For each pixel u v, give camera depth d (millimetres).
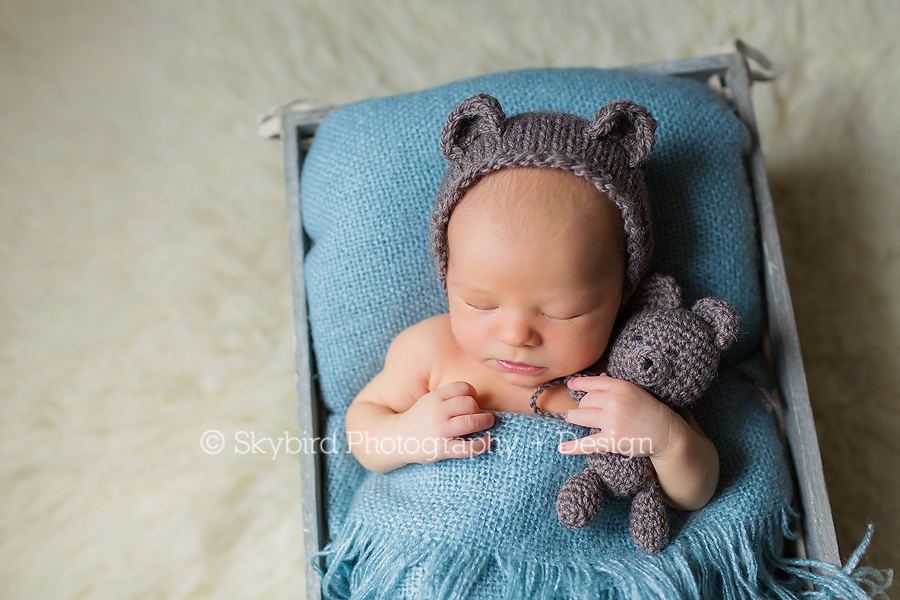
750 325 1198
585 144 953
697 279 1184
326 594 1103
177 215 1858
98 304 1788
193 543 1542
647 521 971
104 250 1847
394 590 992
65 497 1604
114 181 1913
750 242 1213
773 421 1178
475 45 1945
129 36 2039
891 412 1521
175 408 1688
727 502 1060
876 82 1730
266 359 1725
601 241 926
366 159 1237
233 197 1880
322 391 1267
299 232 1294
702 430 1152
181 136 1940
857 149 1696
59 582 1521
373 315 1229
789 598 1024
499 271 904
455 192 949
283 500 1590
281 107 1401
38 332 1763
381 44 1960
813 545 1090
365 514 1069
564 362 968
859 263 1637
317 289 1249
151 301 1787
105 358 1736
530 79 1246
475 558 970
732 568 1014
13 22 2061
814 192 1697
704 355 929
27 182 1919
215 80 1968
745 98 1283
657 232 1188
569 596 957
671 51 1865
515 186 916
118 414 1683
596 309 942
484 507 988
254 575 1526
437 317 1173
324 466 1224
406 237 1223
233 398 1696
